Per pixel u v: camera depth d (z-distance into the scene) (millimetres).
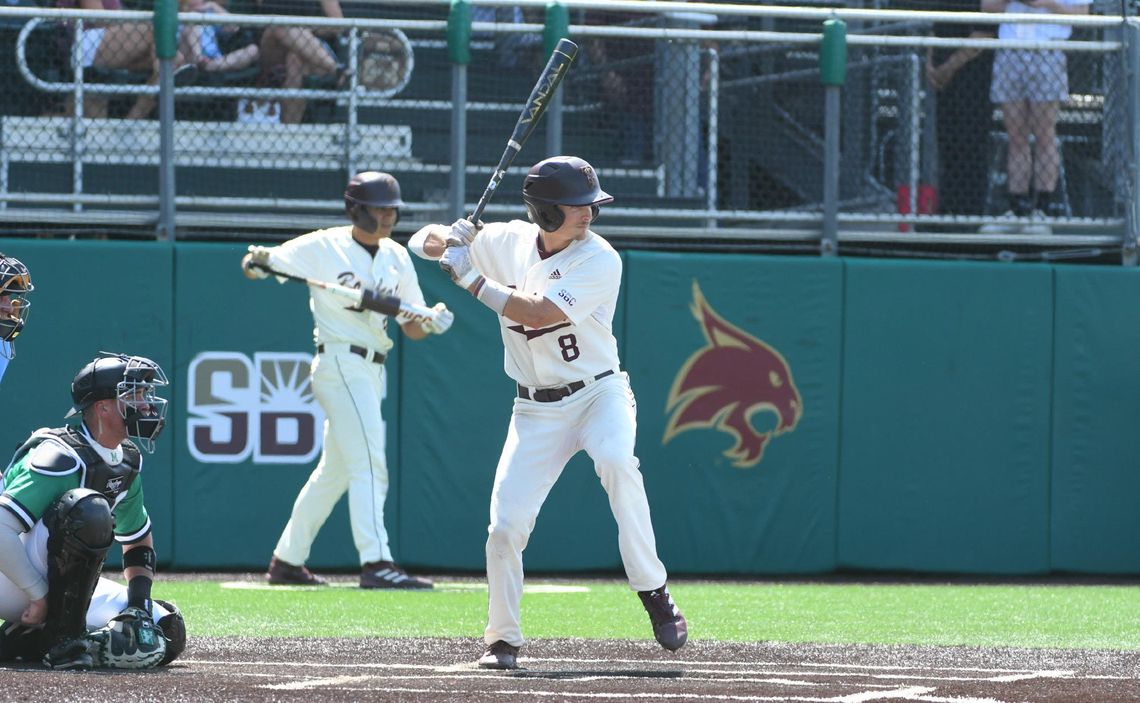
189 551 30406
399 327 30969
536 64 32312
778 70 33219
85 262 30109
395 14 32312
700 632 22625
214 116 31625
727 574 31906
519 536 17391
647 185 32625
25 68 30469
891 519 32250
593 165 32344
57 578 15508
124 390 15461
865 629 23375
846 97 33562
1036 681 16109
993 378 32531
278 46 31797
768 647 20594
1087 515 32719
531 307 16922
